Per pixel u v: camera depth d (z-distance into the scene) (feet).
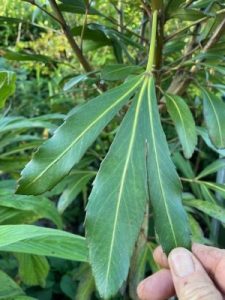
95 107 0.40
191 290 0.38
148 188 0.38
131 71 0.56
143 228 0.72
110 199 0.37
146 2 0.57
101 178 0.37
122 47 0.74
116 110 0.40
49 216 0.64
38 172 0.38
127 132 0.39
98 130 0.39
